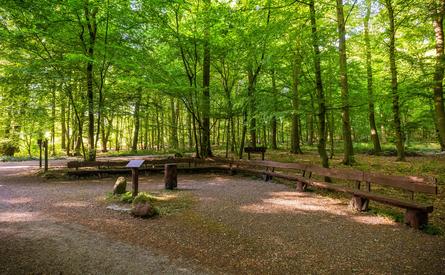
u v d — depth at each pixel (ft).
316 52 32.32
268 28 37.93
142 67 41.60
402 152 52.19
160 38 44.11
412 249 15.07
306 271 12.94
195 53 45.98
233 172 43.52
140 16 40.50
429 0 28.94
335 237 16.90
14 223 19.77
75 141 90.99
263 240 16.55
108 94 47.37
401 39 44.45
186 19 47.26
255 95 40.55
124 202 24.91
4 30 36.27
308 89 36.55
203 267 13.39
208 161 47.21
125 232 17.99
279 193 29.30
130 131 115.96
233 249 15.39
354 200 22.57
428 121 45.93
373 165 46.21
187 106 49.70
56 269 13.07
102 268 13.23
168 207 23.62
